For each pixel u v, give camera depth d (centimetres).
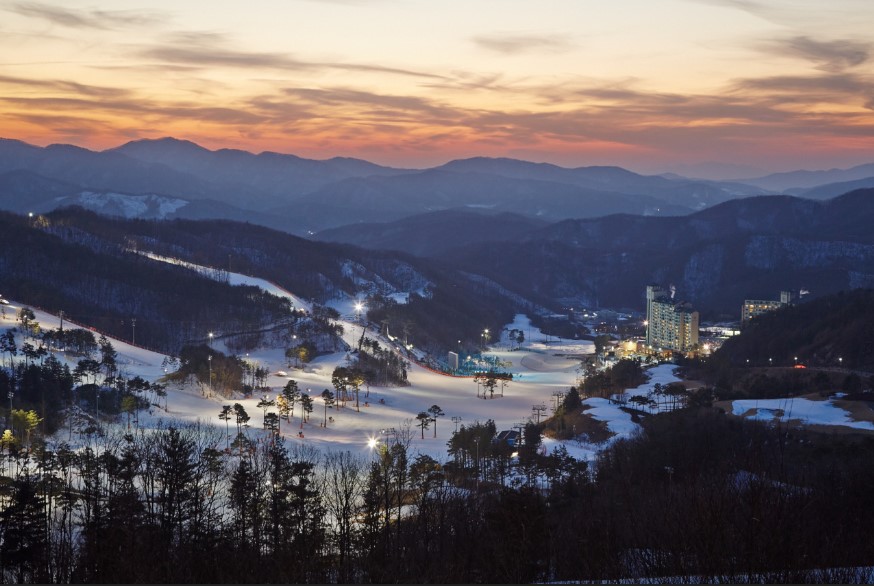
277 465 11112
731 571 6178
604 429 18488
